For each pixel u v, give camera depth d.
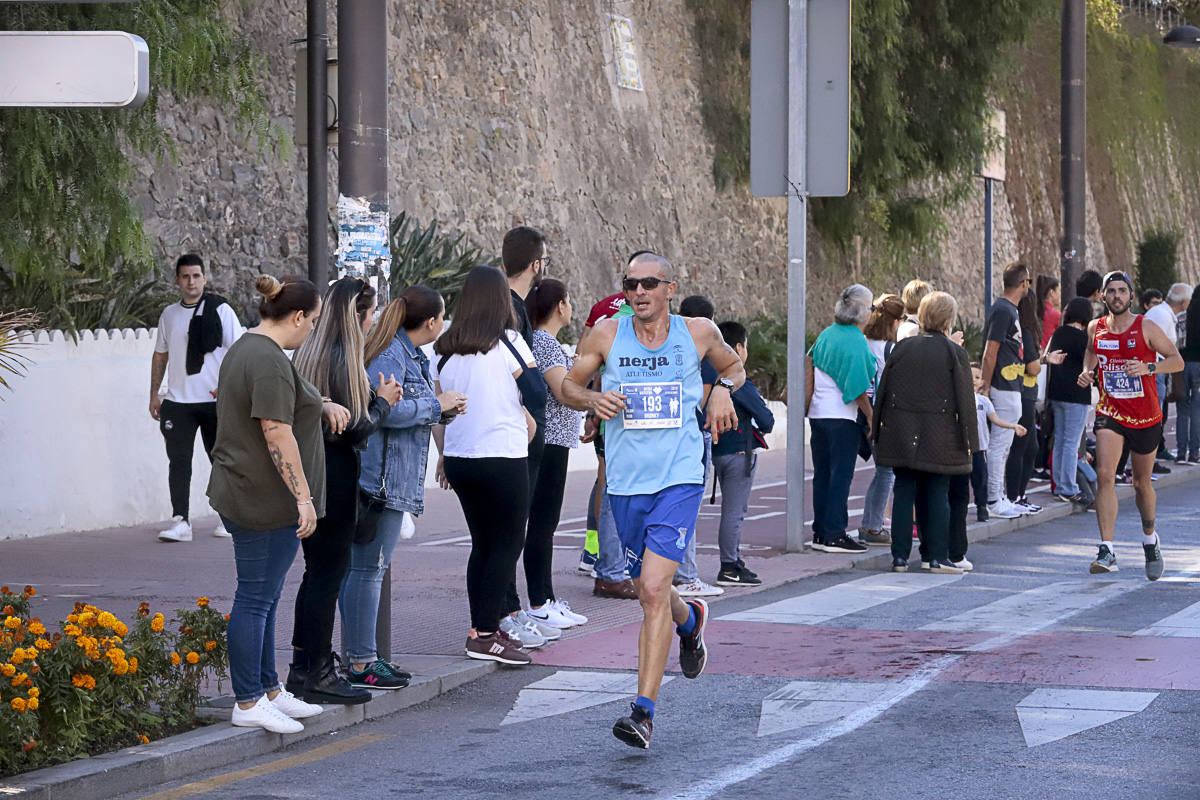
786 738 19.88
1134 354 33.47
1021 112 120.25
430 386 22.52
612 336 20.52
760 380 75.31
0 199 33.06
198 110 54.72
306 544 20.98
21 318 36.31
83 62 18.94
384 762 19.08
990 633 27.06
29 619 20.64
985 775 17.80
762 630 27.69
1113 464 34.34
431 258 58.78
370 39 24.56
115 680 18.88
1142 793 16.92
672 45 81.56
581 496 52.00
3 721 17.09
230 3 53.94
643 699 19.09
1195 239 146.38
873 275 93.44
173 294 52.53
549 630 26.86
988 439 43.81
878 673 23.70
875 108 84.81
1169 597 31.17
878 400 35.41
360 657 22.09
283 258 58.00
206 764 18.78
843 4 37.84
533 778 18.16
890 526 42.56
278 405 18.75
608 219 75.75
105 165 34.28
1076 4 56.41
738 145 85.00
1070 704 21.31
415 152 64.31
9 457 38.34
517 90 70.25
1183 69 139.50
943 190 94.19
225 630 20.67
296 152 58.72
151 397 38.94
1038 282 52.66
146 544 37.91
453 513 45.78
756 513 47.38
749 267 86.69
